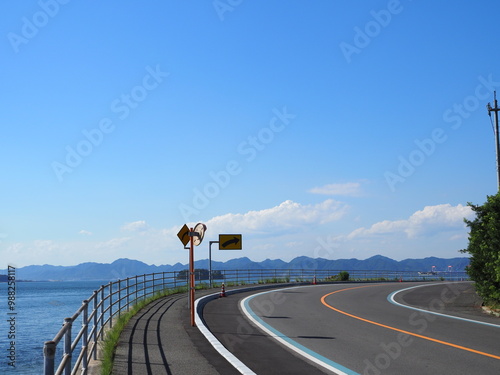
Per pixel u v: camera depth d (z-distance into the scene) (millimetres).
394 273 57719
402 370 9453
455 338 13195
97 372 8938
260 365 9906
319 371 9414
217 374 8953
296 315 18844
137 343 11891
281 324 16219
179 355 10578
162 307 20281
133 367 9406
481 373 9148
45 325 44219
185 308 19953
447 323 16266
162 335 13109
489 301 19547
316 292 32094
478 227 19000
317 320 17297
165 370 9211
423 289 35094
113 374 8844
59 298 105500
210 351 11109
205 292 29562
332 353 11227
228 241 36719
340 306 22547
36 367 23969
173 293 28016
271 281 42094
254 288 35375
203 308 21375
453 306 22359
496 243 17766
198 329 14297
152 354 10633
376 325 15930
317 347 12000
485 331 14469
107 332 12719
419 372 9273
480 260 19078
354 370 9500
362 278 54844
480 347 11836
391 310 20750
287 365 9945
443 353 11109
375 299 26547
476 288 19875
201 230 15805
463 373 9156
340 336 13711
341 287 38562
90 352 9961
